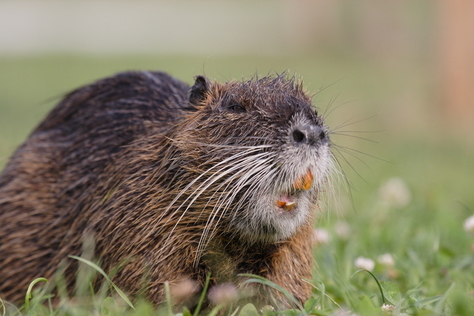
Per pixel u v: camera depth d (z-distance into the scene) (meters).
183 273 7.46
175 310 7.35
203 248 7.47
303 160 7.07
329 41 50.44
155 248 7.50
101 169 8.53
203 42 53.25
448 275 8.53
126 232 7.69
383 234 10.73
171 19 62.25
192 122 7.69
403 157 21.36
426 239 10.31
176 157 7.57
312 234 8.16
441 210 12.09
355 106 27.86
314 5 50.22
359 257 9.61
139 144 8.23
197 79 8.08
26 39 51.47
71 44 50.22
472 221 9.55
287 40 51.81
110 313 6.95
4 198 9.20
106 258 7.85
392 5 45.50
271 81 8.10
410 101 28.80
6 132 20.94
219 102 7.68
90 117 9.23
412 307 7.07
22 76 35.78
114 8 63.81
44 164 9.17
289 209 7.30
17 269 8.82
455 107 28.27
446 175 18.48
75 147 9.02
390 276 8.80
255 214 7.24
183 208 7.50
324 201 8.16
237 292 7.30
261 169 7.13
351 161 19.73
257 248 7.58
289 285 7.76
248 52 49.59
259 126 7.30
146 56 45.44
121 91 9.35
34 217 8.88
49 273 8.55
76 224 8.40
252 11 66.69
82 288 7.59
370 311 6.70
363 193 14.73
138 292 7.49
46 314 7.41
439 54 29.02
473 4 28.00
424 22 41.84
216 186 7.38
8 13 58.69
